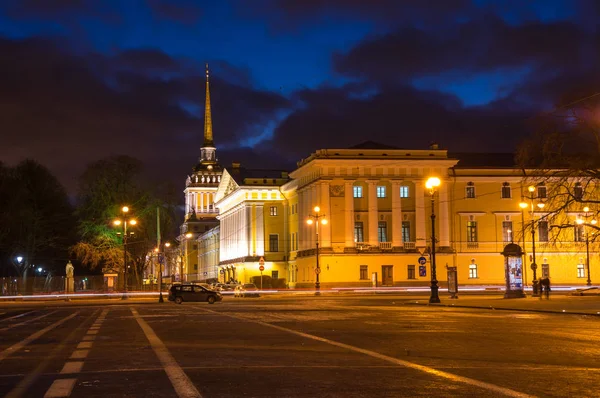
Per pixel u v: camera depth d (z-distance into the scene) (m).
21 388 14.22
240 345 22.52
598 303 51.81
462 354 19.69
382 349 21.06
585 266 103.94
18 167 109.56
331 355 19.47
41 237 105.81
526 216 103.38
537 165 53.53
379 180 102.44
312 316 39.62
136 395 13.13
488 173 104.44
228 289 99.50
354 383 14.41
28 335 28.23
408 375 15.52
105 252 97.44
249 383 14.45
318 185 101.62
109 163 99.88
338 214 101.69
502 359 18.50
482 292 86.69
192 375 15.62
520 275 62.84
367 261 101.00
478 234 103.69
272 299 74.56
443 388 13.78
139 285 101.06
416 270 101.69
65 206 112.81
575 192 57.84
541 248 103.00
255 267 126.12
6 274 116.00
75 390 13.81
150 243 100.38
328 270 100.19
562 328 29.64
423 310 46.25
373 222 102.25
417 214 102.56
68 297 89.38
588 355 19.47
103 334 27.94
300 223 113.50
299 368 16.70
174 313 45.78
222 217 155.25
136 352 20.61
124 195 98.69
